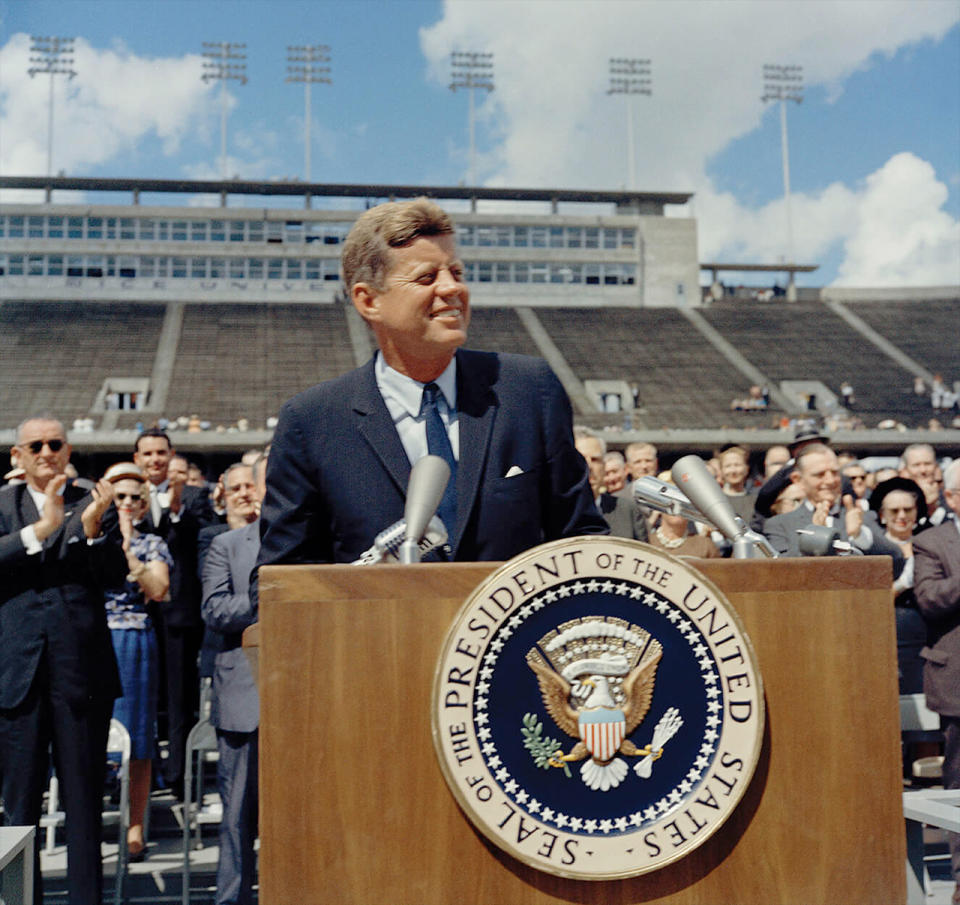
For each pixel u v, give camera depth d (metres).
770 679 1.38
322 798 1.32
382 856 1.32
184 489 7.28
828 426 46.12
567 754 1.33
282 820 1.31
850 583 1.41
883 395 50.66
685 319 59.19
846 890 1.36
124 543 5.24
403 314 1.72
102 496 4.07
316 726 1.33
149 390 48.41
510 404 1.82
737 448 7.47
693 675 1.35
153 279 57.41
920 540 4.14
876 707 1.40
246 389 48.59
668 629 1.36
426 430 1.77
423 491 1.55
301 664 1.33
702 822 1.32
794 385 51.69
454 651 1.32
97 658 4.10
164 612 6.53
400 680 1.34
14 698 3.95
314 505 1.79
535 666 1.33
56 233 57.06
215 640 5.63
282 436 1.81
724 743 1.34
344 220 58.94
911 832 1.94
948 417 48.22
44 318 54.50
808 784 1.37
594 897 1.32
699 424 47.81
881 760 1.39
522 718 1.33
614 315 59.19
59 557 4.04
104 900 4.58
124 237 57.44
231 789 4.00
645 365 53.44
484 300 59.50
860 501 7.49
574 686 1.33
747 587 1.39
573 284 60.16
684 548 5.45
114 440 41.69
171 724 6.50
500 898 1.32
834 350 55.75
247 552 4.22
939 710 4.03
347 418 1.79
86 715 4.03
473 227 59.62
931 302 61.22
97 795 4.05
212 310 56.59
